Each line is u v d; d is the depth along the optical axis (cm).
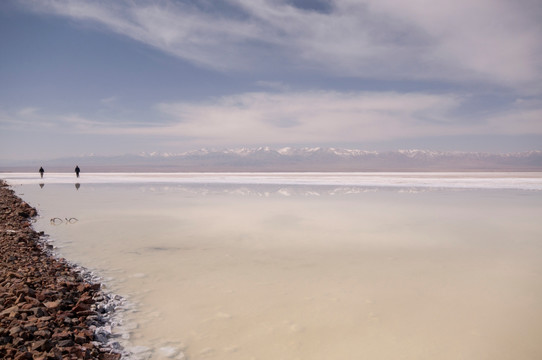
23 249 924
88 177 6925
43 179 5741
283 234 1231
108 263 864
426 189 3700
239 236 1200
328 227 1373
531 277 756
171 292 665
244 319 548
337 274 779
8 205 1936
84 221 1517
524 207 2064
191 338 486
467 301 621
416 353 448
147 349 454
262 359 432
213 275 771
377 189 3706
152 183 4812
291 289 684
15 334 424
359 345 468
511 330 511
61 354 402
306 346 466
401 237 1180
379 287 694
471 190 3541
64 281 690
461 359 433
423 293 661
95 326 513
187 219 1576
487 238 1172
